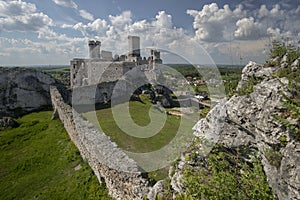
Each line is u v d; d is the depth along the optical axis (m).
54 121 19.25
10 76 27.58
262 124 3.86
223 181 4.19
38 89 29.03
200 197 4.20
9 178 11.09
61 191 8.88
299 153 3.19
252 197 3.88
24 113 26.20
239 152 4.81
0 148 14.91
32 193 9.39
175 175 5.10
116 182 7.00
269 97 3.84
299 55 4.11
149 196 5.50
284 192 3.40
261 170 4.09
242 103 4.50
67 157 11.81
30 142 15.47
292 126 3.29
